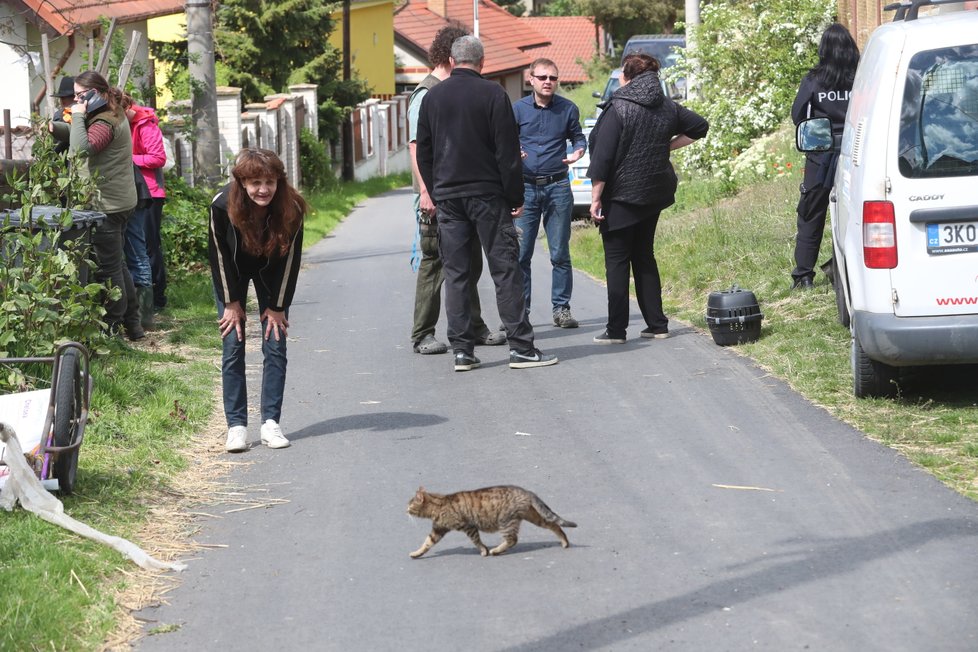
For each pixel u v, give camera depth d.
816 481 5.98
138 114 10.99
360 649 4.32
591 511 5.73
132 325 10.16
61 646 4.30
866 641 4.20
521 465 6.52
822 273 10.88
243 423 7.09
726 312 9.09
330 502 6.03
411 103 9.39
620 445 6.81
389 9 49.34
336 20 36.03
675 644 4.25
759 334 9.19
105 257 9.52
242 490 6.27
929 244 6.61
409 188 37.50
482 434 7.17
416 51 52.81
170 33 31.27
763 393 7.74
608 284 9.55
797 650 4.16
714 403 7.59
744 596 4.64
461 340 8.91
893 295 6.68
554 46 74.75
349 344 10.23
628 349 9.43
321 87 34.25
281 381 7.16
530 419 7.46
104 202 9.41
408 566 5.13
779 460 6.35
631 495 5.94
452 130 8.61
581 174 19.50
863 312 6.86
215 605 4.76
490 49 57.75
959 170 6.55
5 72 20.02
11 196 8.75
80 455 6.58
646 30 61.34
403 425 7.45
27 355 7.66
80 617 4.53
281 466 6.68
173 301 12.19
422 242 9.48
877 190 6.68
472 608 4.65
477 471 6.45
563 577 4.93
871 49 7.50
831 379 7.81
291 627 4.53
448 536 5.53
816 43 19.30
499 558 5.18
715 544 5.22
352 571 5.09
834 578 4.77
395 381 8.70
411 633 4.44
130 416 7.41
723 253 12.35
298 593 4.87
